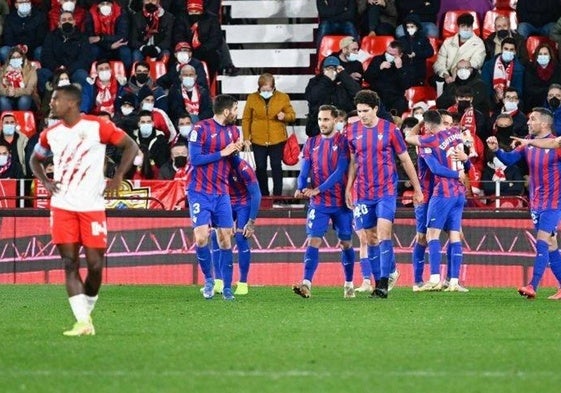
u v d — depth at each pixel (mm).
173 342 26219
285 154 52562
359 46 58750
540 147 37469
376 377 21375
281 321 30781
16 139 52031
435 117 41281
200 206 37406
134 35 58500
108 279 47625
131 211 47594
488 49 57344
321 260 47094
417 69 56875
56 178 26703
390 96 55312
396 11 59875
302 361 23312
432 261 42219
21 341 26328
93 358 23641
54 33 57250
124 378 21219
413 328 29219
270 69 62344
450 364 23000
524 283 46500
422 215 42656
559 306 35812
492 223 46719
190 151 37031
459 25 57188
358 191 38250
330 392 19812
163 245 47500
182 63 55906
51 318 31781
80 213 26625
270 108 52406
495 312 33594
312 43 62188
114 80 56281
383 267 38312
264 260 47375
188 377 21328
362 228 38438
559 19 57312
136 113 53875
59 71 54719
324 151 38344
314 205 38625
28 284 46562
